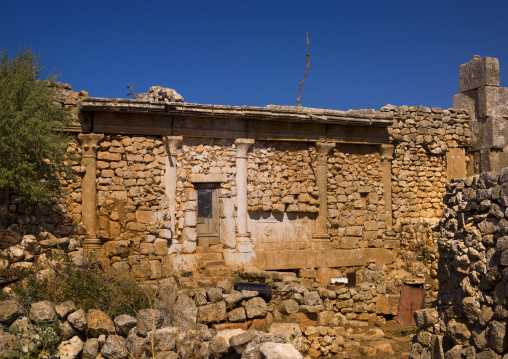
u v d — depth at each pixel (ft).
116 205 52.49
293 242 59.16
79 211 51.67
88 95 53.21
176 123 54.60
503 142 65.72
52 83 47.42
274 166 59.00
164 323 35.70
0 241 39.32
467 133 67.36
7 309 31.35
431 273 57.52
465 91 68.39
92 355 32.96
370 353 42.19
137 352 33.45
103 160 52.70
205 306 40.42
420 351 30.19
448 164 66.90
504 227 25.41
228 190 56.75
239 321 41.22
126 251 51.11
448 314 28.58
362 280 59.72
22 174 42.14
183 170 55.31
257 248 57.62
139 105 51.67
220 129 56.29
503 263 24.71
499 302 24.99
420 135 65.77
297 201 59.41
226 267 53.57
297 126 59.16
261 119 56.90
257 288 44.47
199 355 34.32
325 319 46.01
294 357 27.96
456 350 27.07
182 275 51.78
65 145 45.93
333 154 61.93
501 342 24.26
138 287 39.37
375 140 63.41
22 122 42.14
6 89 43.04
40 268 37.76
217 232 56.90
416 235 62.49
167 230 53.26
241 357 33.35
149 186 53.83
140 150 53.72
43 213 49.52
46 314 31.94
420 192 65.72
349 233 61.57
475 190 28.81
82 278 37.76
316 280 59.00
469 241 27.89
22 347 30.63
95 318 33.94
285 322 43.37
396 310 53.01
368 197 63.41
